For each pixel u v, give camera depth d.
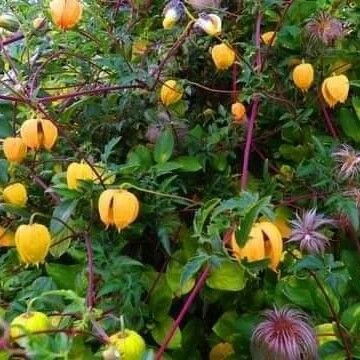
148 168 0.67
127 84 0.71
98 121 0.73
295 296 0.59
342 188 0.64
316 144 0.68
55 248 0.61
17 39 0.76
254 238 0.51
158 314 0.61
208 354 0.67
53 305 0.54
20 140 0.63
